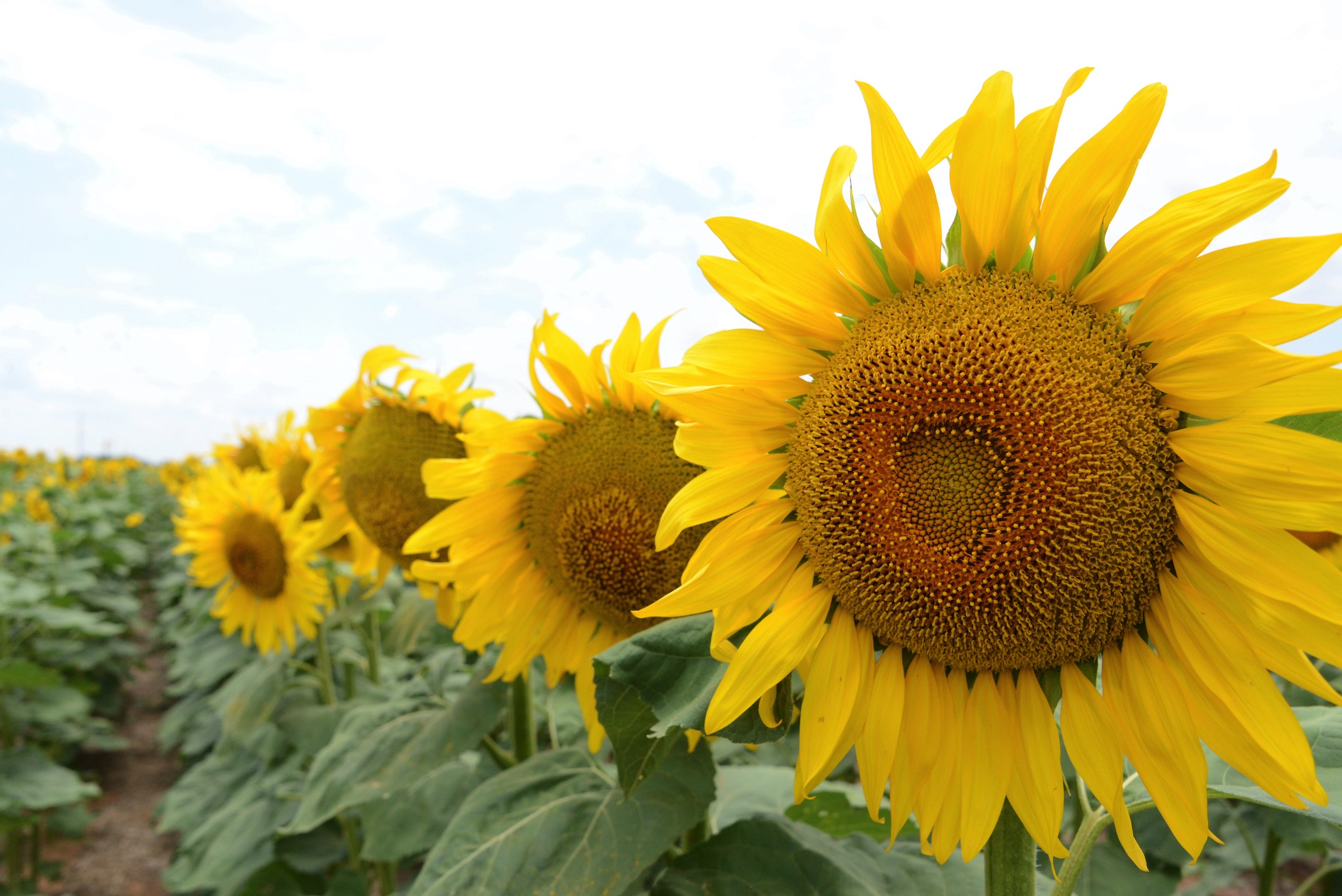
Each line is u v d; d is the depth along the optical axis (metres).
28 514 3.63
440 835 0.71
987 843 0.39
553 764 0.61
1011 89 0.35
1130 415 0.35
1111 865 0.91
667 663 0.43
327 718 1.08
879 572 0.39
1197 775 0.35
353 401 0.82
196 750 1.90
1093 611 0.36
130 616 3.59
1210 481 0.34
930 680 0.40
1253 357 0.32
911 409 0.38
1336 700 0.32
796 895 0.48
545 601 0.62
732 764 0.84
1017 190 0.36
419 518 0.74
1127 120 0.34
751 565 0.40
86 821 1.95
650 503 0.55
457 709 0.70
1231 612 0.34
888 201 0.37
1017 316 0.37
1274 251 0.32
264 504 1.23
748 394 0.41
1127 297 0.35
